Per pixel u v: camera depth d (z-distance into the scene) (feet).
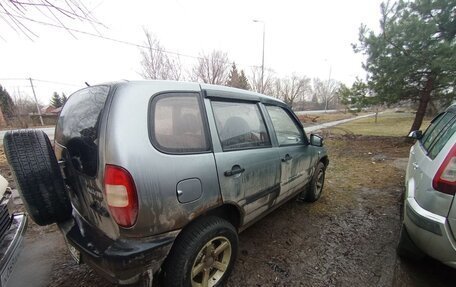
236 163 6.33
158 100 5.09
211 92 6.22
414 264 7.68
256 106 7.81
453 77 22.58
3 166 20.61
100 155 4.59
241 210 6.75
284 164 8.46
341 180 16.43
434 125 10.63
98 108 5.04
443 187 5.79
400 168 19.39
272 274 7.20
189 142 5.42
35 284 6.81
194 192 5.28
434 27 21.84
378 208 11.80
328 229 9.79
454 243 5.66
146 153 4.59
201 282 6.07
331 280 6.98
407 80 26.43
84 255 5.25
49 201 5.66
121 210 4.44
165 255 5.01
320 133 44.65
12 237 6.62
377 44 25.45
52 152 5.88
